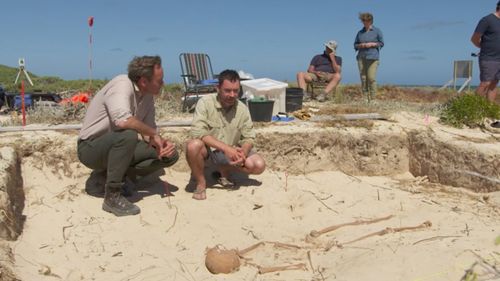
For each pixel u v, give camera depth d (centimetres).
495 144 574
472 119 662
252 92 705
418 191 571
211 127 512
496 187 536
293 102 743
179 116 710
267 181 570
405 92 1211
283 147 607
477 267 334
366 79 938
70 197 499
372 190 574
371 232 442
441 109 755
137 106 475
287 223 485
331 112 722
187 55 848
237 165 517
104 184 522
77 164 541
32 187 505
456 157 577
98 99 471
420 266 346
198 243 437
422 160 625
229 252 394
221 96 500
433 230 431
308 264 396
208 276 379
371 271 351
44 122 637
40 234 432
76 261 396
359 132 636
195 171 510
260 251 422
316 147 620
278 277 376
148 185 549
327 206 523
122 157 456
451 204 518
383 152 637
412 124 673
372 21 910
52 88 1427
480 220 457
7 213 411
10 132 582
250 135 524
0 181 434
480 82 763
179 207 496
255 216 494
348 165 631
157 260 403
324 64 957
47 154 539
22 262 374
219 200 517
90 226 452
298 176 603
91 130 470
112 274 379
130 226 455
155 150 486
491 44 740
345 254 398
